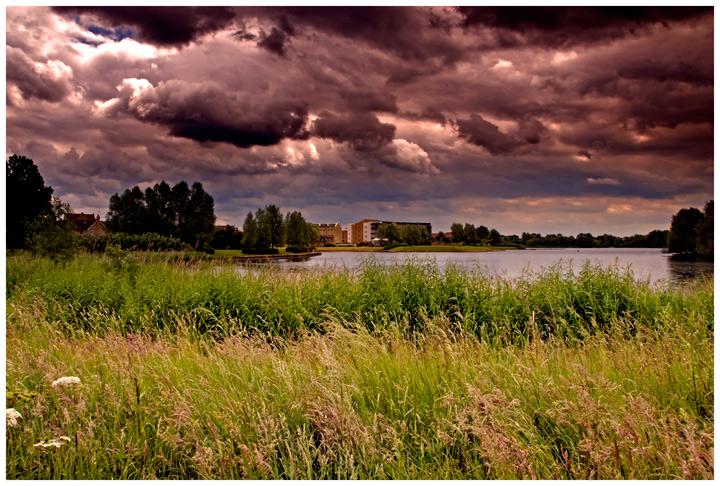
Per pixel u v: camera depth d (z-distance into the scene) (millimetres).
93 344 5234
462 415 3131
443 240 152125
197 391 3580
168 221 78000
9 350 4797
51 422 3256
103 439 3148
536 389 3627
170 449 3080
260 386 3871
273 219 82312
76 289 9258
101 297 8992
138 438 3068
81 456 2898
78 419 3264
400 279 8367
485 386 3623
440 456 3029
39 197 42531
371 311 7973
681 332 6000
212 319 8023
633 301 7938
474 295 7914
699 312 7574
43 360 4281
